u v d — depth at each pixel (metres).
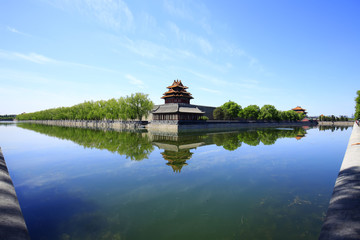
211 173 15.77
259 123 100.38
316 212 9.36
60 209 9.98
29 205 10.48
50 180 14.45
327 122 139.12
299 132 58.09
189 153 23.50
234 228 8.10
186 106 70.56
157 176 15.09
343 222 6.59
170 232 7.90
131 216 9.22
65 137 41.38
